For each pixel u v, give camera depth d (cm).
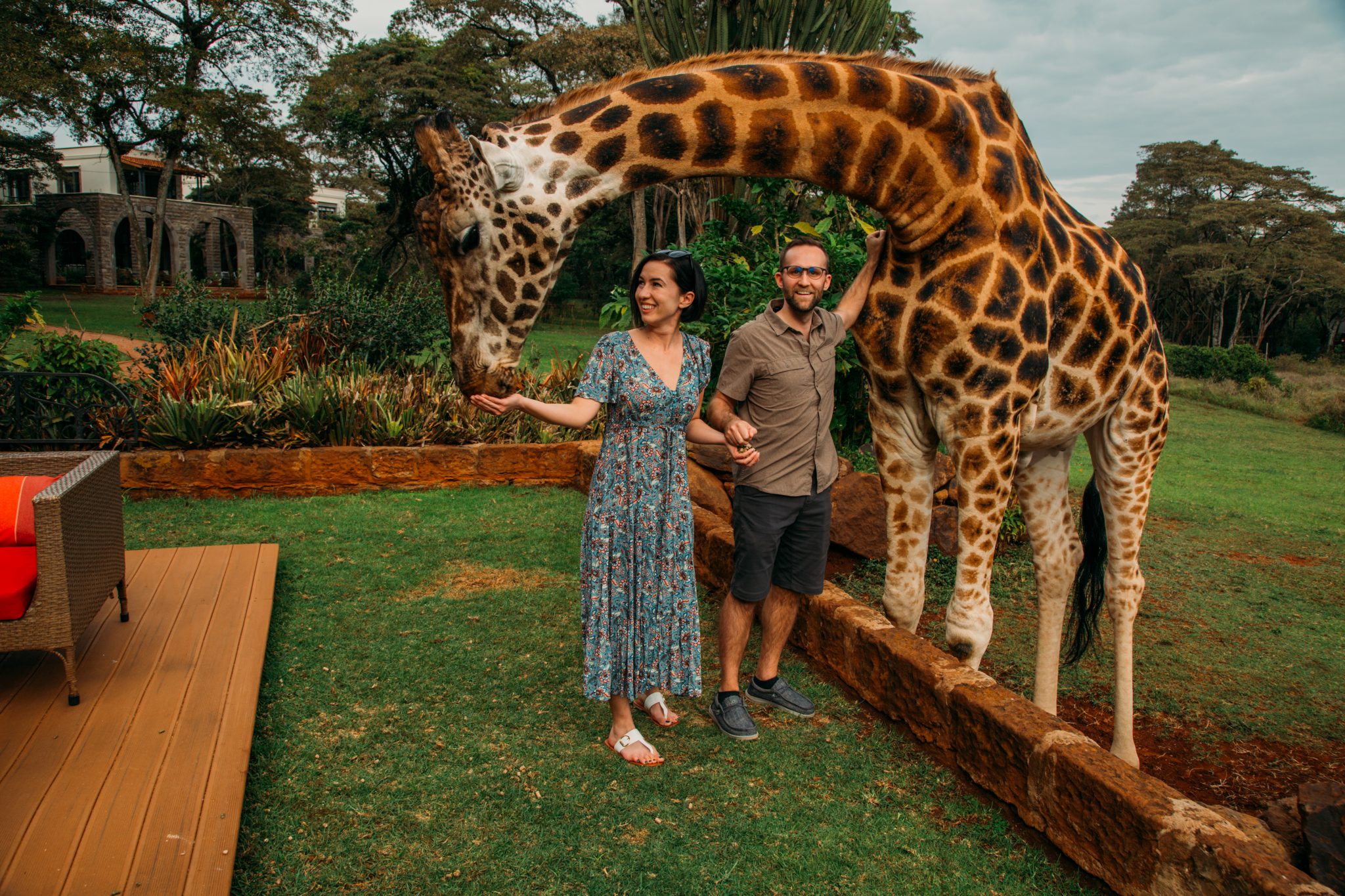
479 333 287
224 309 1148
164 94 2869
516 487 719
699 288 300
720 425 327
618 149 280
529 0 3681
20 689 319
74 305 3412
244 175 4778
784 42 647
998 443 300
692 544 304
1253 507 862
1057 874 247
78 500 322
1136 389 346
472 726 324
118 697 314
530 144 276
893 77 280
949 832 267
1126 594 359
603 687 292
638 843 257
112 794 252
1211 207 5334
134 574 448
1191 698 405
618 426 299
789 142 283
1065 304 312
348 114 3662
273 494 673
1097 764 241
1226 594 564
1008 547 609
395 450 694
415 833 259
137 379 803
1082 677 425
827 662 373
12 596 300
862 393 567
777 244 577
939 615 483
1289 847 231
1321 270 4906
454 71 3666
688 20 674
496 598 462
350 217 4925
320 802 273
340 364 949
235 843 233
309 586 474
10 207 4566
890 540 338
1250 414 2047
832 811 276
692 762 304
